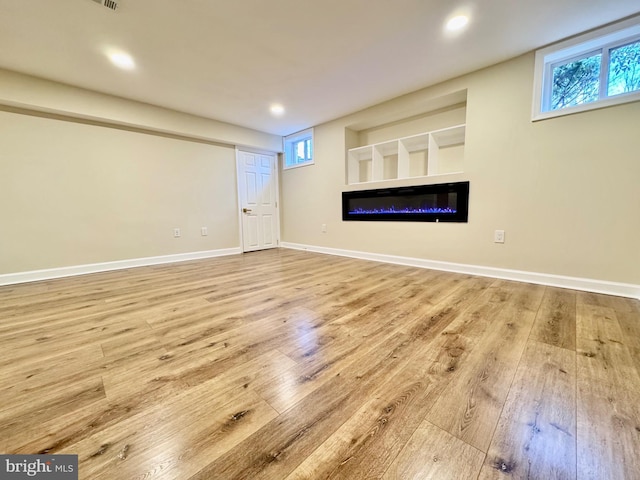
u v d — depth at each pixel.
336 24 2.04
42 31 2.04
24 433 0.92
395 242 3.69
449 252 3.17
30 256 2.98
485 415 0.97
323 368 1.29
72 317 1.93
